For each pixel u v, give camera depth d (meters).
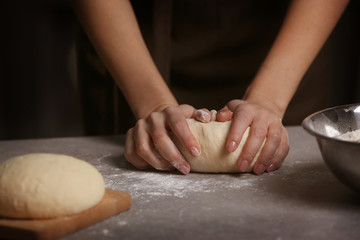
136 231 0.89
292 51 1.43
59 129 3.73
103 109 1.80
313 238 0.84
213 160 1.18
